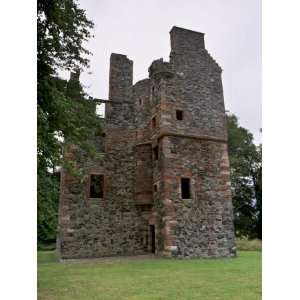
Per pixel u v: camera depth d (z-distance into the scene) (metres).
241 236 26.91
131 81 16.80
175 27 15.07
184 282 7.21
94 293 6.08
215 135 14.46
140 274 8.41
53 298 5.67
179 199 13.02
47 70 7.95
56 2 7.81
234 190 27.44
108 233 14.30
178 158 13.47
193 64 15.00
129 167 15.49
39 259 13.34
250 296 5.79
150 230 14.63
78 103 9.61
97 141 15.67
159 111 14.02
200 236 12.91
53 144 7.59
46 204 7.27
